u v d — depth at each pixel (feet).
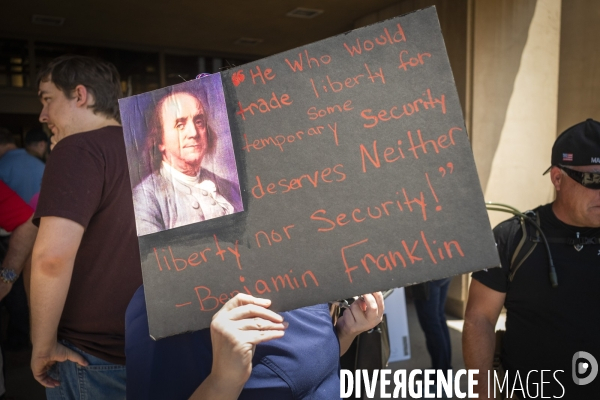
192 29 21.83
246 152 3.56
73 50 23.00
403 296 13.32
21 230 7.14
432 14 3.54
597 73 18.88
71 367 5.50
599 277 5.24
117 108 6.10
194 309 3.40
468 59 16.67
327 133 3.55
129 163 3.56
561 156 5.38
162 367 3.34
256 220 3.50
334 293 3.44
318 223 3.49
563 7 19.61
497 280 5.74
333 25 21.72
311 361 3.67
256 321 3.06
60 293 4.98
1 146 14.20
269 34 22.89
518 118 18.08
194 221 3.50
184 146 3.57
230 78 3.62
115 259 5.36
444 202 3.46
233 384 3.01
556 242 5.45
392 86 3.55
